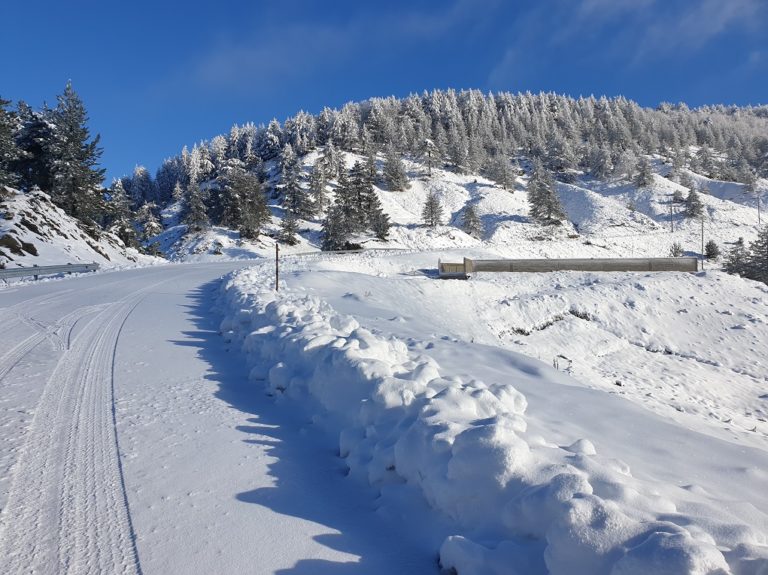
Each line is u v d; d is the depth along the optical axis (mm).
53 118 42875
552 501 2760
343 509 3602
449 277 29734
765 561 2346
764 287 26344
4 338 9125
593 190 110125
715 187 112000
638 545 2326
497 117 159875
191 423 5121
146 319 11367
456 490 3252
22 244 30891
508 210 88875
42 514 3404
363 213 70438
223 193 74875
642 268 31312
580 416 5840
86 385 6344
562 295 24781
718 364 19969
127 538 3146
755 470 4609
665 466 4590
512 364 8812
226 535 3195
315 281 20938
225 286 15898
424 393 4613
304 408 5547
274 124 133000
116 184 60375
